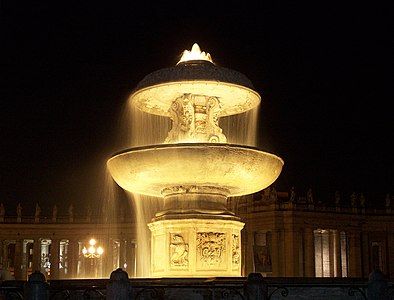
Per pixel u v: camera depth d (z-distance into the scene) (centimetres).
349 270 6756
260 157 1354
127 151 1353
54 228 6981
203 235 1387
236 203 6775
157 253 1430
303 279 1223
